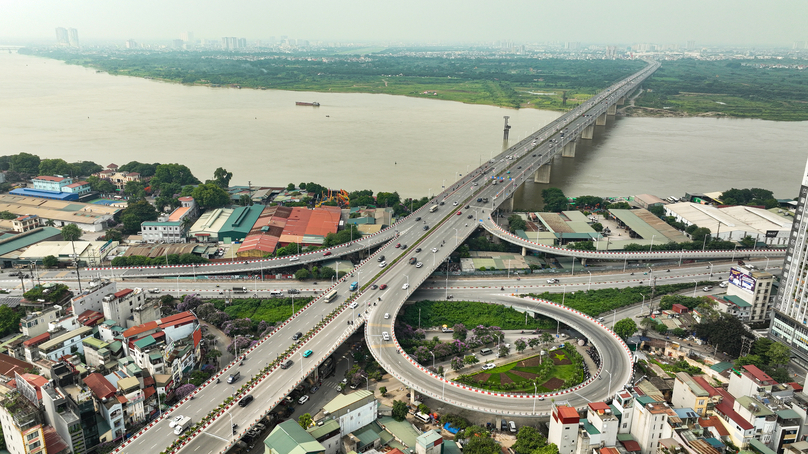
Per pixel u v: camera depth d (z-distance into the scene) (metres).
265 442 188.00
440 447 195.25
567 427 193.38
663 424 195.00
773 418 197.38
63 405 195.25
